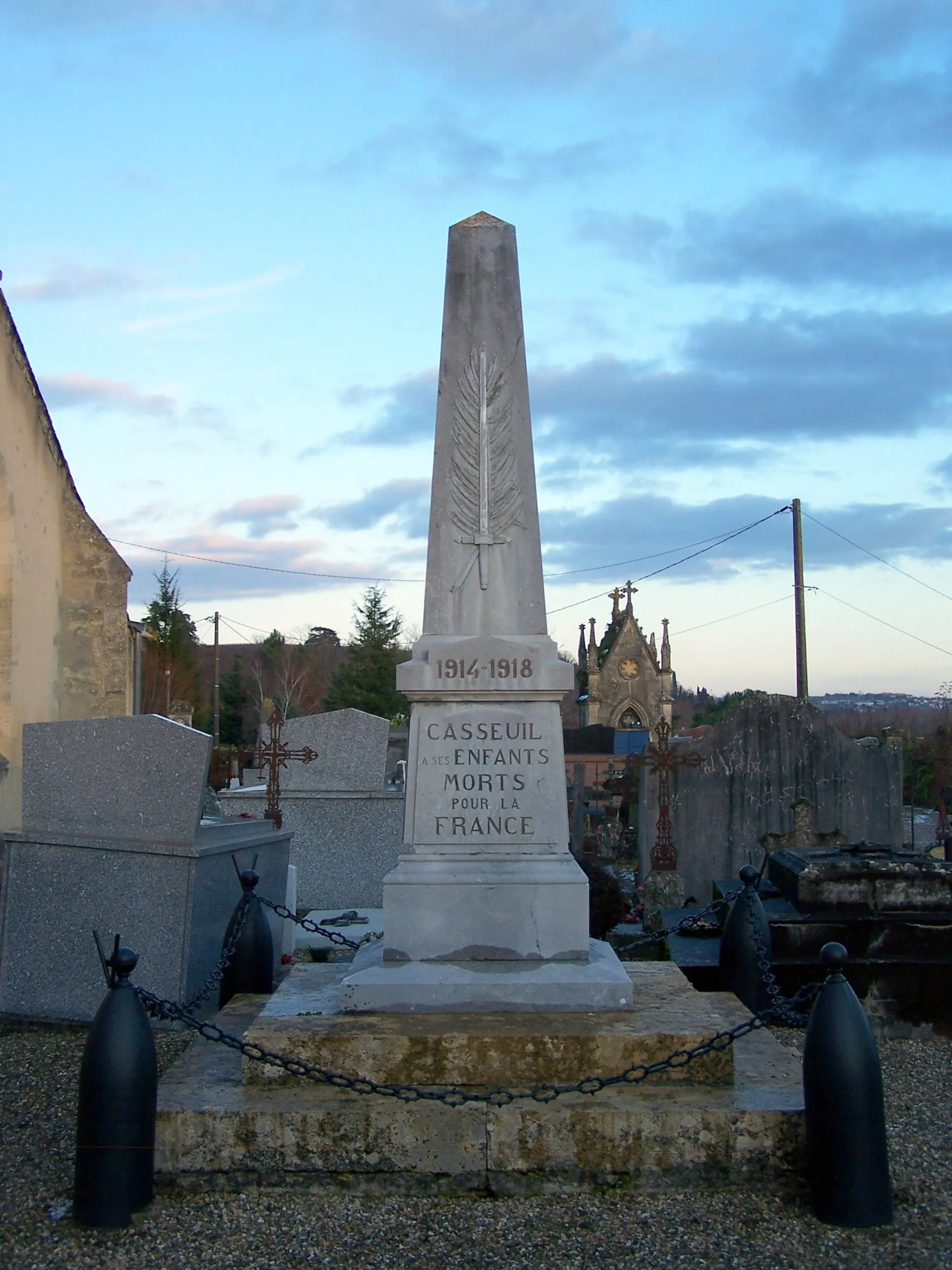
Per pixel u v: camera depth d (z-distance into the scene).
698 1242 4.97
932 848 18.88
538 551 7.26
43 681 14.42
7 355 13.31
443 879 6.76
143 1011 5.42
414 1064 5.89
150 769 8.86
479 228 7.44
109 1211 5.14
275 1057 5.57
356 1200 5.38
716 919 10.90
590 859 13.51
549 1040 5.90
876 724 43.56
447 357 7.36
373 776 15.53
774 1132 5.47
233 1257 4.88
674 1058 5.68
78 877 8.89
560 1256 4.87
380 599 61.34
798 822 15.40
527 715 7.01
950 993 8.81
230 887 9.64
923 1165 5.83
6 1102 6.88
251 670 72.94
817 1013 5.32
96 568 15.31
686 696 87.62
